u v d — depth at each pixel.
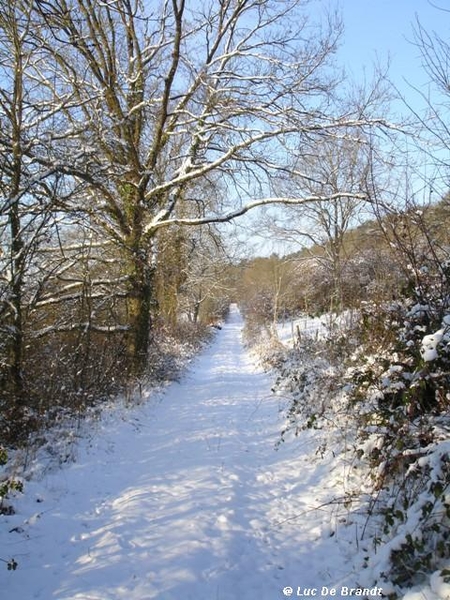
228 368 21.11
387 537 4.20
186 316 33.81
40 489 5.86
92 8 11.48
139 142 13.59
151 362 14.65
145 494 6.04
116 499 6.01
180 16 11.57
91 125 9.52
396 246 5.77
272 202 12.04
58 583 4.15
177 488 6.23
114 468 7.18
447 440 4.23
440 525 3.63
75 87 10.38
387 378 5.43
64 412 8.66
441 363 4.76
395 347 5.48
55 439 7.52
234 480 6.46
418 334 5.35
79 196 10.02
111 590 3.97
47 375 9.13
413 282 5.65
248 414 10.67
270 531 5.12
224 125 12.48
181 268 21.78
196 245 18.91
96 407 9.74
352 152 13.18
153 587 3.99
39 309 10.19
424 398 5.11
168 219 13.84
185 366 18.91
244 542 4.88
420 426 4.81
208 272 25.92
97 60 12.89
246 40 13.05
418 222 5.47
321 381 8.83
